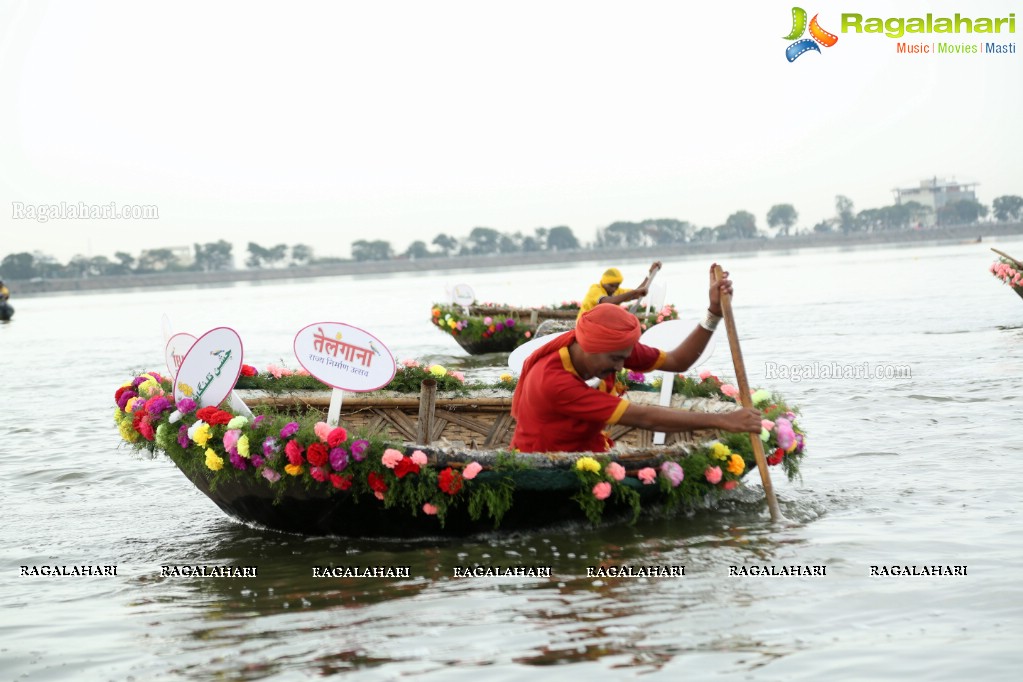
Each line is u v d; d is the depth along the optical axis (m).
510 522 6.65
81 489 8.66
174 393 7.18
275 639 5.04
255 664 4.74
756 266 95.00
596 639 4.88
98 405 13.98
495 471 6.41
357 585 5.83
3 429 11.99
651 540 6.50
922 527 6.55
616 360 6.13
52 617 5.50
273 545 6.75
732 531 6.63
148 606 5.63
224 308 53.34
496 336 20.64
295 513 6.80
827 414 10.86
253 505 6.96
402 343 24.52
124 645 5.06
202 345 7.09
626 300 12.50
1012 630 4.81
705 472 6.94
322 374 6.91
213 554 6.59
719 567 5.89
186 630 5.23
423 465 6.42
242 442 6.57
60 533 7.23
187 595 5.78
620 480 6.62
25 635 5.25
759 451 6.89
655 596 5.45
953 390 11.84
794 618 5.07
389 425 8.67
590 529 6.80
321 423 6.51
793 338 19.89
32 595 5.88
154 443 7.43
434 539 6.68
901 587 5.44
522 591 5.61
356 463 6.45
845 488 7.69
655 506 6.93
